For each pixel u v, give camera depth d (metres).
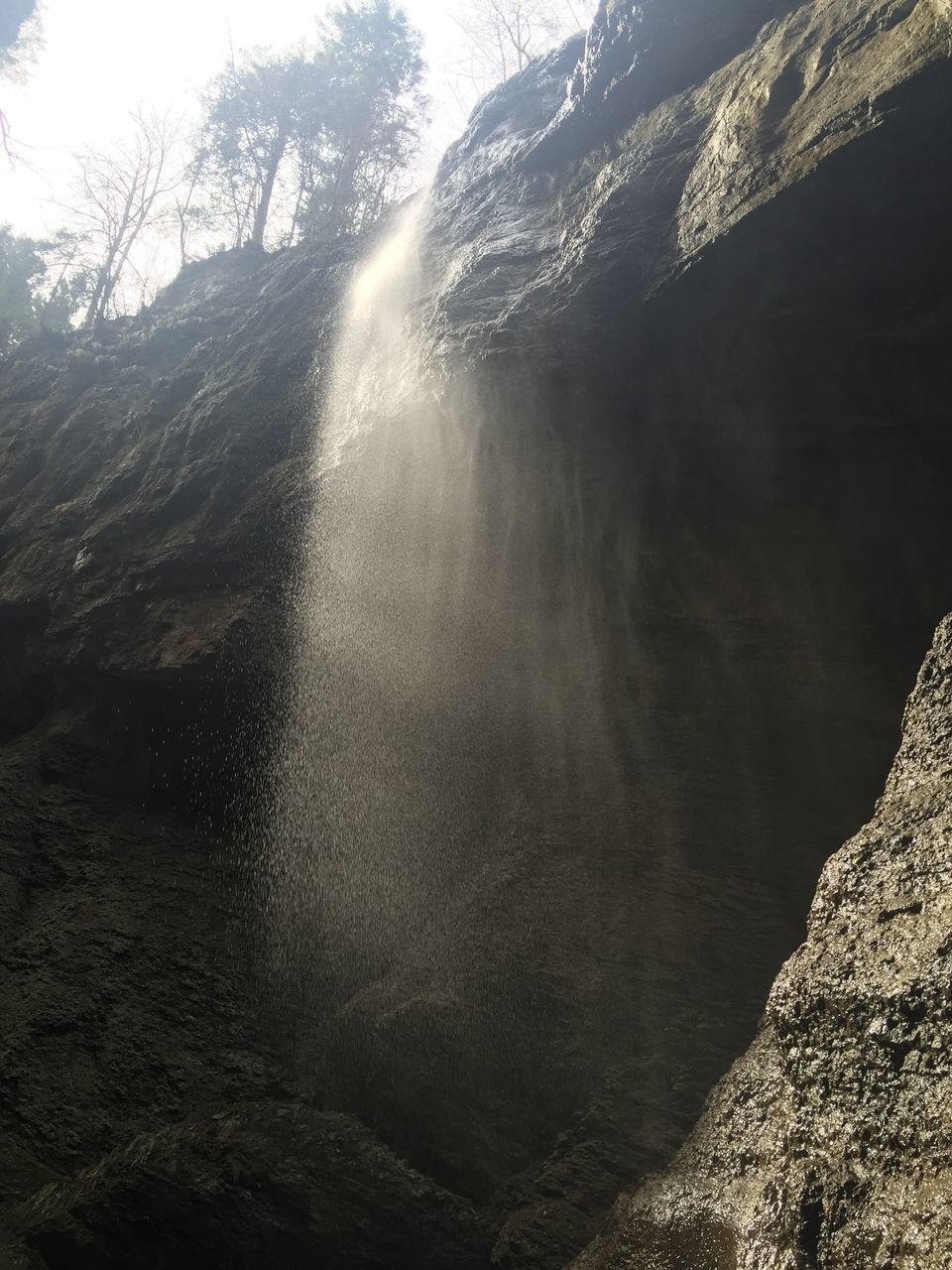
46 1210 5.89
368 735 9.09
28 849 9.39
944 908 2.65
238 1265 5.29
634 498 8.07
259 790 9.38
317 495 9.89
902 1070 2.49
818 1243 2.51
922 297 6.29
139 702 10.28
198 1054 7.38
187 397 14.16
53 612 11.34
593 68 9.65
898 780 3.38
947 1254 2.06
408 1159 5.81
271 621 9.86
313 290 13.81
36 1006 7.67
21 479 15.57
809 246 6.40
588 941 6.65
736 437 7.35
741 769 7.46
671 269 7.03
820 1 7.21
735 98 7.39
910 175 5.89
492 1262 5.07
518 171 10.44
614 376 7.52
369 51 23.88
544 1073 5.94
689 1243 3.68
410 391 8.76
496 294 8.70
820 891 3.18
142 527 11.73
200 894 8.85
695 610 8.02
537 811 7.93
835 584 7.45
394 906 7.98
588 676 8.41
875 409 6.80
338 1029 6.57
